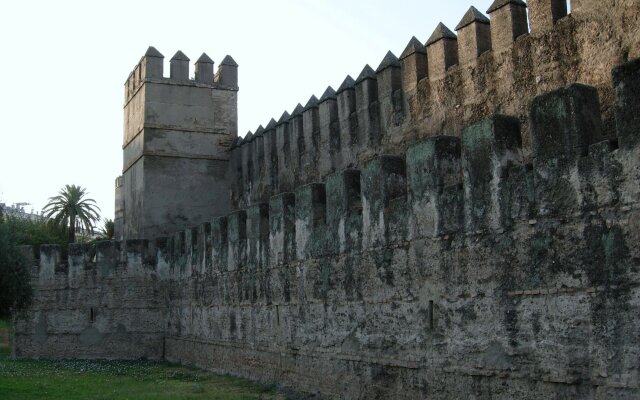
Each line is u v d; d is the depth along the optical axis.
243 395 17.75
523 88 15.84
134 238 30.64
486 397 11.56
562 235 10.29
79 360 28.34
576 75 14.34
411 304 13.54
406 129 19.97
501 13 16.59
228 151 32.19
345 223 15.85
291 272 18.19
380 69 21.12
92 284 29.17
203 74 32.38
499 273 11.44
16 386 19.11
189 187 31.23
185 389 18.97
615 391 9.33
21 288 22.34
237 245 21.59
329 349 16.25
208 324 23.75
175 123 31.44
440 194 12.88
